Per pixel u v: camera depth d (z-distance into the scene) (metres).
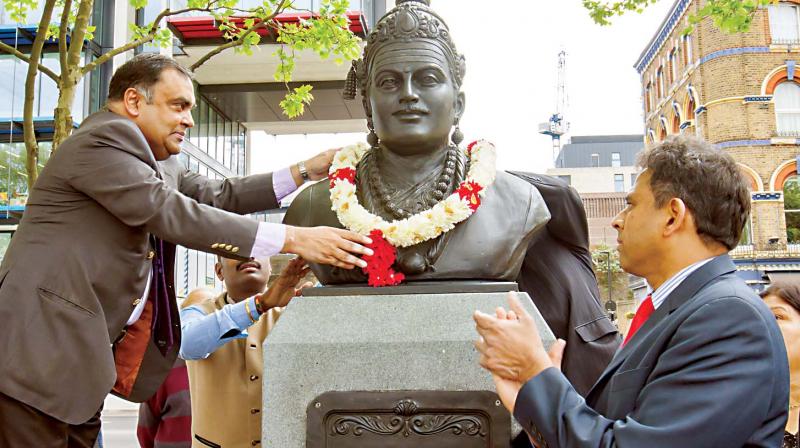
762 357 1.29
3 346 1.88
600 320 2.80
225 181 2.55
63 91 3.87
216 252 1.96
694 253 1.50
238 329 2.44
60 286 1.93
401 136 2.04
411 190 2.10
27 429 1.89
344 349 1.84
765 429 1.31
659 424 1.27
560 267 2.75
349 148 2.28
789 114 15.75
